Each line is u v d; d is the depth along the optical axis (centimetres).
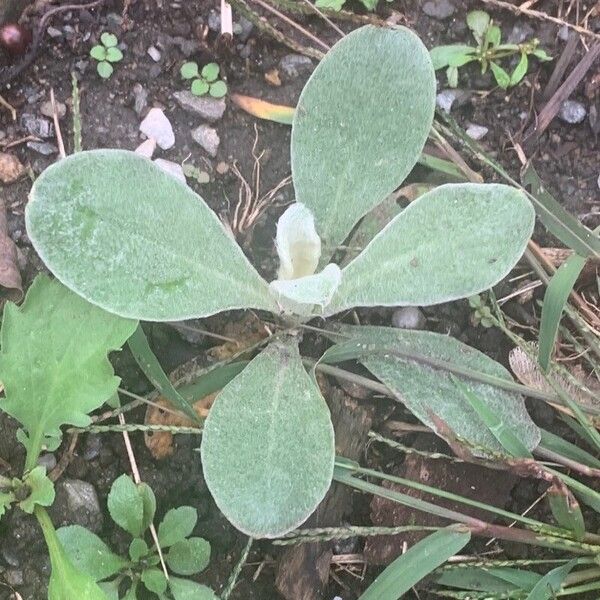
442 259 18
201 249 18
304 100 18
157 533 18
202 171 20
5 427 19
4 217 19
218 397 18
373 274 18
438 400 19
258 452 17
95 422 19
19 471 18
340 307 18
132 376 19
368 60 18
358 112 18
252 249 20
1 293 19
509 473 20
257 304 18
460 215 18
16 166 19
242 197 20
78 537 18
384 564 19
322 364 19
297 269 18
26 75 20
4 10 19
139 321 18
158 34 20
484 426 19
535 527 19
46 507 18
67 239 16
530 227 18
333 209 19
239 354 19
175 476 19
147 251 17
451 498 18
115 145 20
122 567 18
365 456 20
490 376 19
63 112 20
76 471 19
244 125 20
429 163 20
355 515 20
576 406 19
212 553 19
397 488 19
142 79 20
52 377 17
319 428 18
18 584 18
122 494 18
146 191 17
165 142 20
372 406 20
